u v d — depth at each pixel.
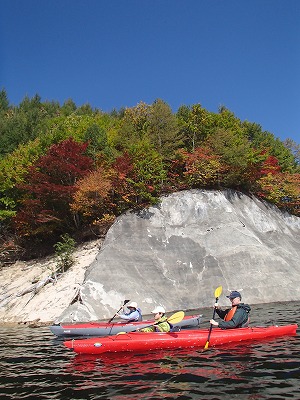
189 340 10.35
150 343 10.34
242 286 22.02
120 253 22.31
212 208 27.14
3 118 59.16
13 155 34.88
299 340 10.34
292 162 47.72
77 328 13.24
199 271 22.69
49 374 8.35
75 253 24.97
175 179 29.42
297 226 32.97
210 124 35.66
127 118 35.66
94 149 29.77
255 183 32.31
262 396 6.24
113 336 10.62
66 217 27.83
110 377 7.82
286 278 23.02
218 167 28.64
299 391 6.39
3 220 30.12
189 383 7.10
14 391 7.23
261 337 10.85
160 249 23.72
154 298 19.98
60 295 20.25
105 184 25.00
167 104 32.72
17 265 27.14
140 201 26.64
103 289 19.19
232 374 7.49
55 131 34.47
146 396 6.54
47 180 26.97
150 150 28.39
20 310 20.38
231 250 23.94
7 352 11.21
